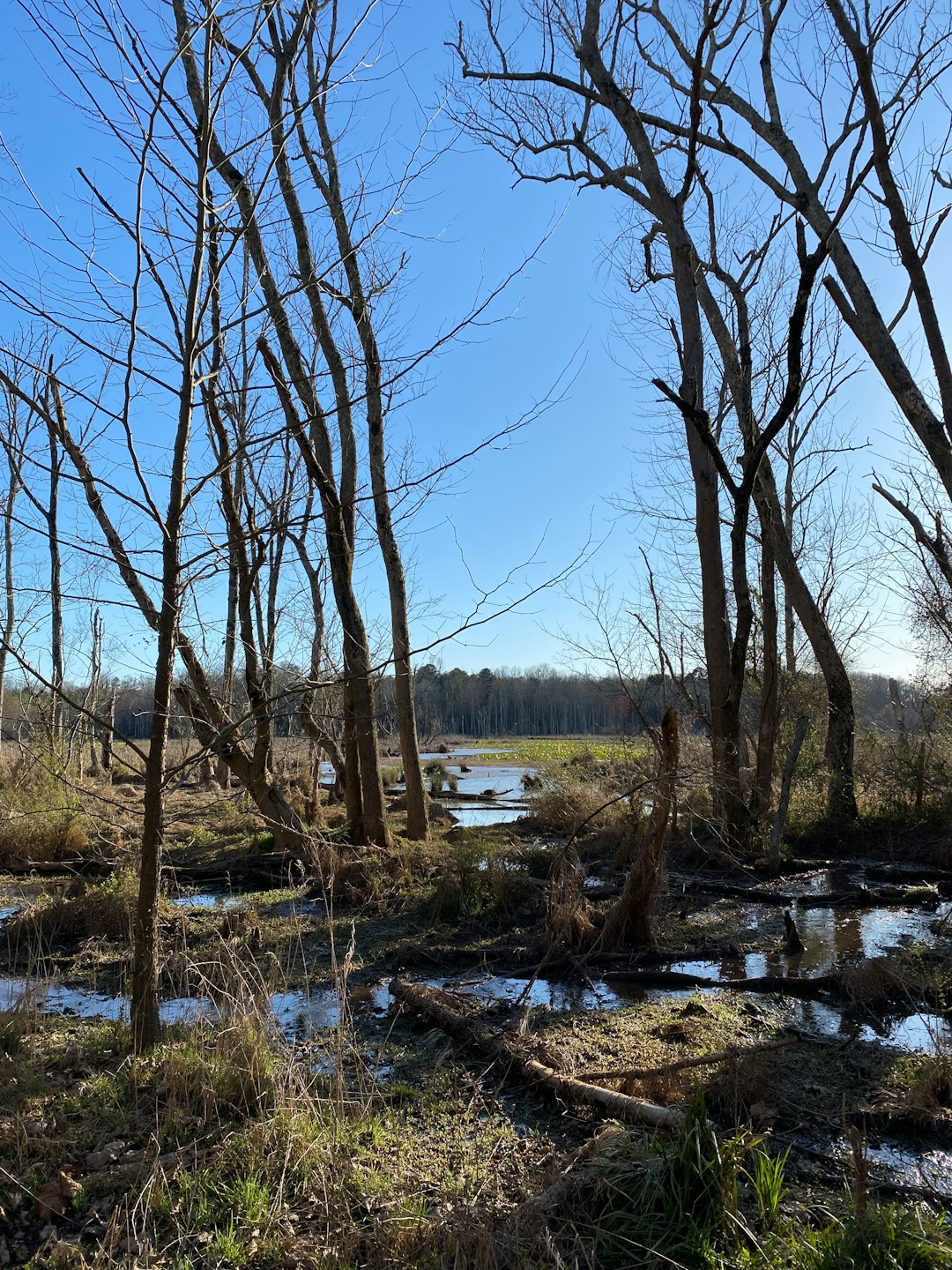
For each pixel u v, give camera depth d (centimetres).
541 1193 370
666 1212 348
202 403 525
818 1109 488
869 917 988
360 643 1227
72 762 1753
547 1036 598
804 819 1448
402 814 1809
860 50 993
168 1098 455
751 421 1467
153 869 528
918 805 1422
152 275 492
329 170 1112
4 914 975
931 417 1094
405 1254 342
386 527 1381
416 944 830
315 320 1186
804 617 1495
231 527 773
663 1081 501
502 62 1561
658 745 916
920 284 1042
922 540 1138
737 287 1476
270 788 1169
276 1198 379
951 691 1524
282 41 662
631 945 824
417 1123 466
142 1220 366
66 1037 570
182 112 484
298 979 730
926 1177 415
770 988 714
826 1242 328
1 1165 396
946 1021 629
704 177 1606
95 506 597
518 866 1063
